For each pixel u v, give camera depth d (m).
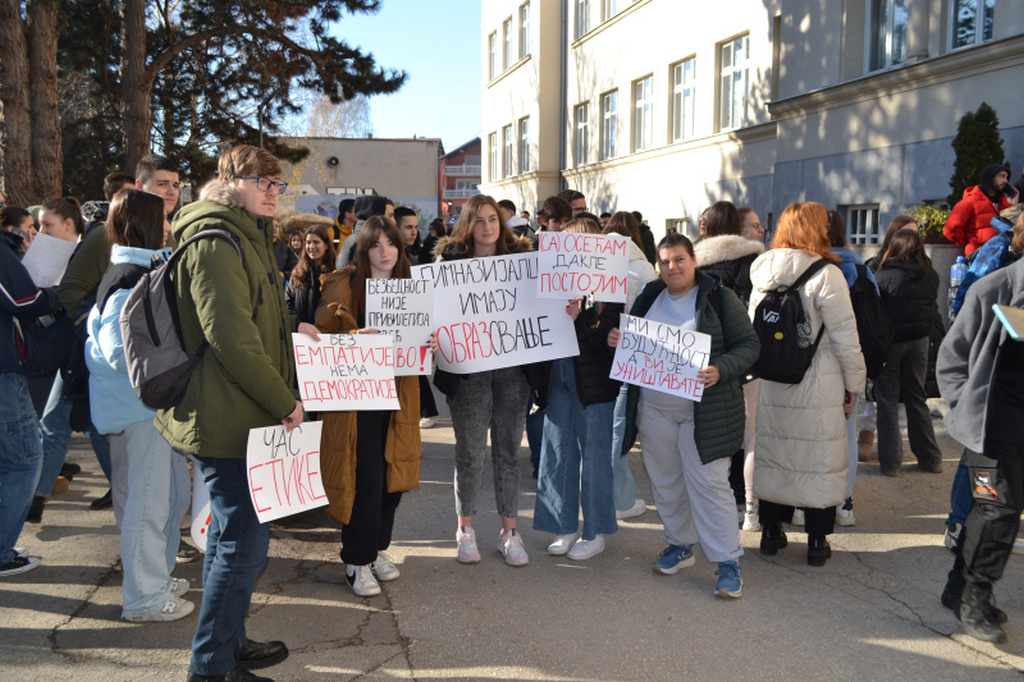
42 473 4.82
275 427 2.93
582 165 22.12
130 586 3.55
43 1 10.47
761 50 13.83
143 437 3.52
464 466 4.33
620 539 4.78
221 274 2.76
